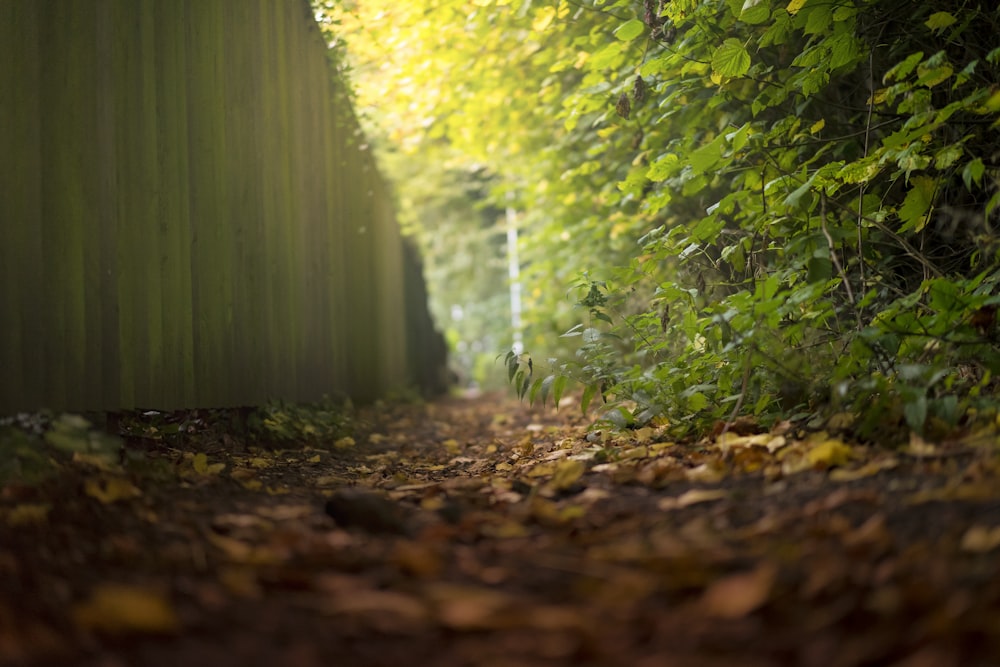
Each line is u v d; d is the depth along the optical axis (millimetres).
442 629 2117
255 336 6094
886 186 5414
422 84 8945
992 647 1793
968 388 4074
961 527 2521
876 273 5055
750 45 5812
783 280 4844
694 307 4902
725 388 4566
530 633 2066
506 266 24000
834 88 5727
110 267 4449
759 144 5285
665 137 6551
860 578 2219
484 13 7773
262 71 6391
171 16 5074
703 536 2723
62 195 4133
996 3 4898
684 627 2051
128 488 3510
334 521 3260
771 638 1972
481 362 22203
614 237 7820
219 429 5574
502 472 4730
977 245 4430
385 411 9875
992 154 4742
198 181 5344
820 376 4309
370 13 8117
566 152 8977
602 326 8164
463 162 12805
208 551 2861
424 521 3355
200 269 5340
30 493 3297
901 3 4957
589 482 3887
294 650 1999
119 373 4496
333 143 8312
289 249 6863
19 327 3850
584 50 6996
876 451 3576
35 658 1950
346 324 8773
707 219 4992
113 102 4508
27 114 3939
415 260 14977
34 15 3996
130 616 2094
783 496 3164
